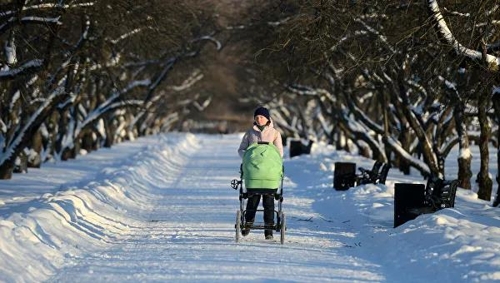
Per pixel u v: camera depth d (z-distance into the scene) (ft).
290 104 653.71
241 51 396.16
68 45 225.56
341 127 414.62
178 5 257.96
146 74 456.04
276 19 293.64
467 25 163.84
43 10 179.63
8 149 252.83
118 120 606.14
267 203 132.57
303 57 248.73
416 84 263.49
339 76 276.62
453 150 547.49
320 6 191.21
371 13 212.02
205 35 379.55
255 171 131.23
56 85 244.42
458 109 247.50
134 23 232.12
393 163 378.94
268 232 134.10
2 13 175.32
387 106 325.83
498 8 155.53
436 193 159.63
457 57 154.81
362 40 224.53
